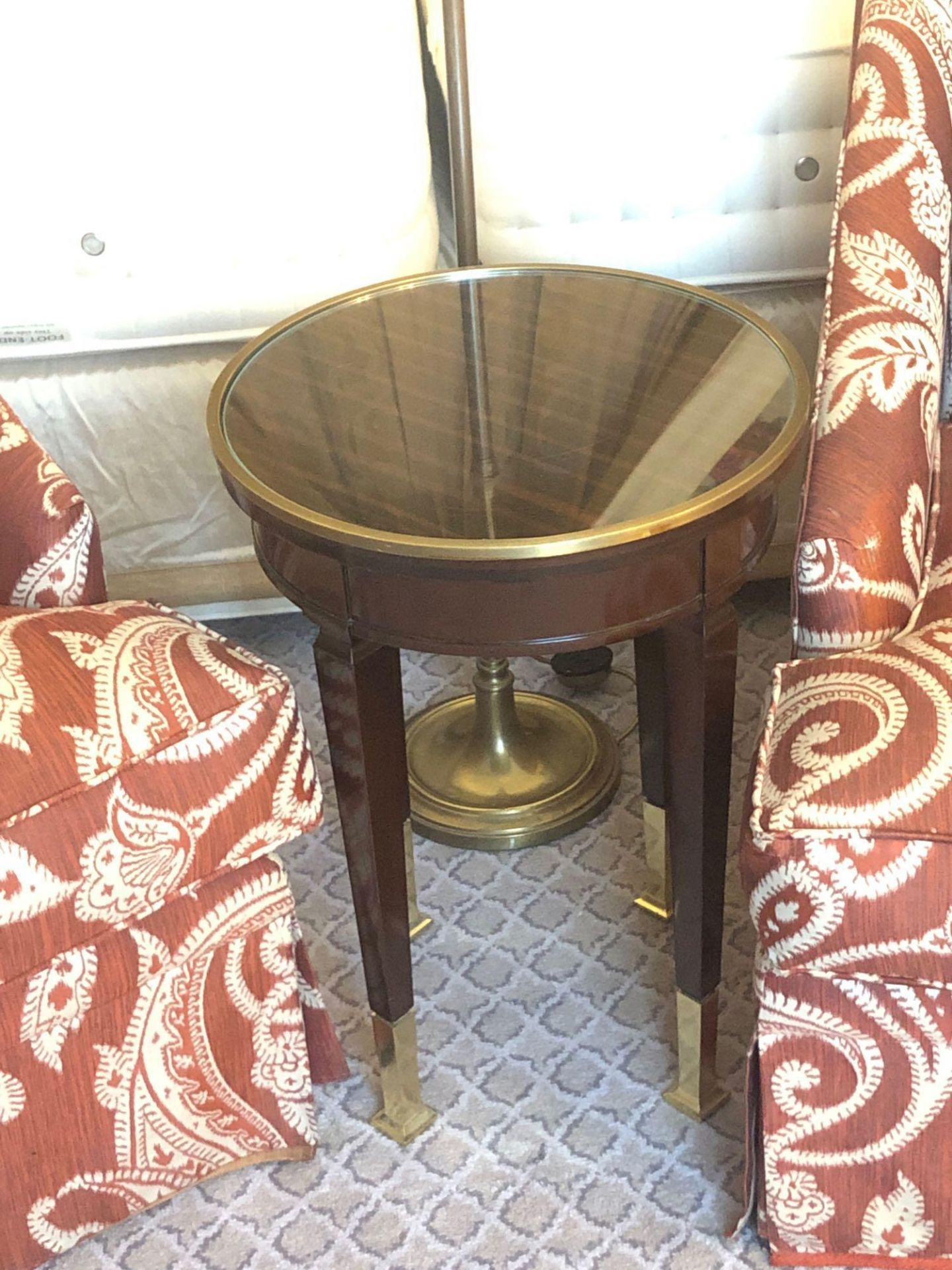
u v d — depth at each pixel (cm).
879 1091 104
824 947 96
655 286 137
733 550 104
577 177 163
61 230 159
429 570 98
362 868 118
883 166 122
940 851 91
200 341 168
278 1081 123
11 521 117
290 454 111
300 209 161
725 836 116
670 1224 120
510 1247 120
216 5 149
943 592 114
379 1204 125
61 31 148
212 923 112
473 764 169
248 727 107
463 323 133
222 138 156
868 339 113
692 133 160
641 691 139
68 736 101
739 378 118
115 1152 117
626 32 154
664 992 143
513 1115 131
